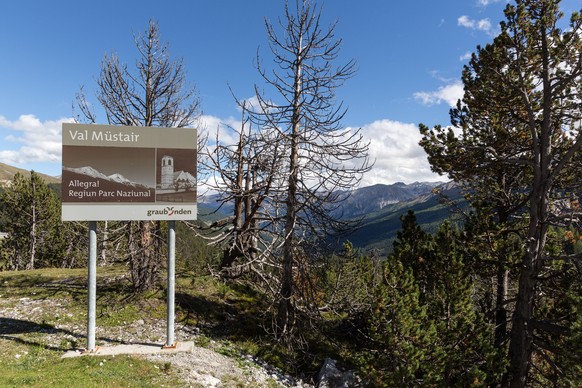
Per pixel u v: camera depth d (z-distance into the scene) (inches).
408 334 419.5
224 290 741.9
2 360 382.6
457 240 551.8
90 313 437.7
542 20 471.2
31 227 1612.9
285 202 566.9
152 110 674.8
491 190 596.1
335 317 693.9
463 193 642.2
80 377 346.3
